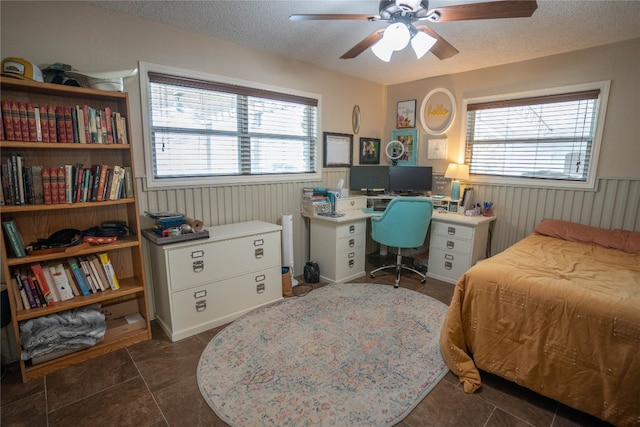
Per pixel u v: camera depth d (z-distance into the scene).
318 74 3.54
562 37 2.63
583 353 1.54
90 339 2.07
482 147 3.66
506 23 2.38
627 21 2.32
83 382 1.87
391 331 2.40
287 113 3.40
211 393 1.78
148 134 2.47
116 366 2.02
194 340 2.32
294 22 2.43
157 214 2.42
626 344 1.43
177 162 2.70
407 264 3.99
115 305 2.45
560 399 1.61
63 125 1.88
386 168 3.90
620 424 1.45
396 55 3.15
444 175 3.87
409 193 3.99
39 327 1.92
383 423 1.58
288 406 1.68
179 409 1.67
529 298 1.72
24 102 1.90
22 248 1.83
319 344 2.23
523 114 3.35
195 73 2.64
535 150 3.31
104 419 1.61
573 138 3.07
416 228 3.10
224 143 2.95
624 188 2.80
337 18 1.88
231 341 2.28
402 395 1.76
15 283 1.87
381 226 3.21
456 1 2.11
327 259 3.35
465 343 1.97
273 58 3.12
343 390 1.80
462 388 1.83
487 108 3.53
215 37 2.72
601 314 1.50
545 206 3.22
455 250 3.29
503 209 3.49
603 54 2.81
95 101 2.17
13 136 1.73
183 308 2.34
